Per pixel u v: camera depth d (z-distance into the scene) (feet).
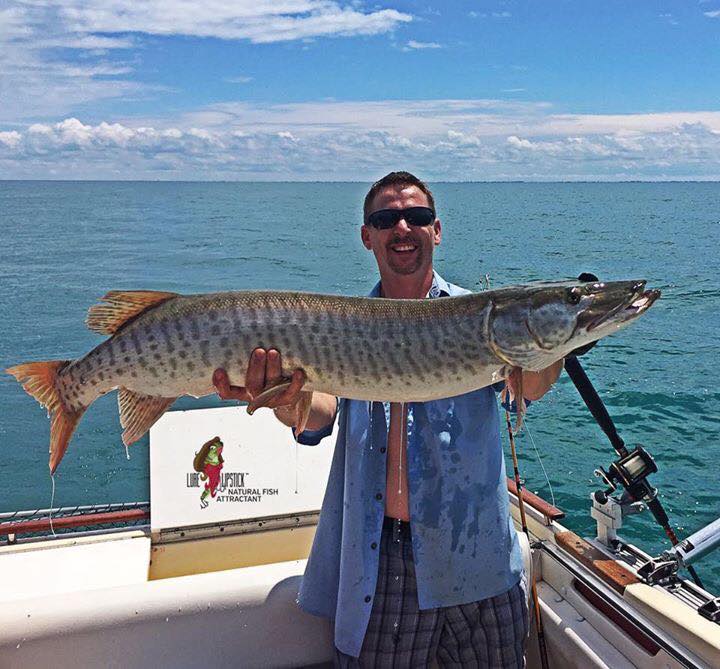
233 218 255.70
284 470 14.97
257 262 113.39
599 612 11.72
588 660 11.15
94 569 13.05
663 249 137.59
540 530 13.74
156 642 10.39
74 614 10.15
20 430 37.32
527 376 10.94
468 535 9.98
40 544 14.03
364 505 10.10
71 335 59.47
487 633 10.14
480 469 10.15
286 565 11.35
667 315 66.69
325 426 11.27
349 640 10.02
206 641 10.56
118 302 10.17
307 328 10.12
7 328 62.13
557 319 10.35
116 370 10.09
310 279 95.55
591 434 36.01
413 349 10.28
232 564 14.60
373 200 11.34
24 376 10.29
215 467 14.78
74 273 99.40
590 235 179.01
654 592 10.98
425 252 11.29
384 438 10.26
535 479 30.76
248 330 10.00
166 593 10.53
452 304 10.55
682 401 41.09
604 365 48.96
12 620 10.00
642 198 593.83
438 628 10.09
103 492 30.07
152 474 14.61
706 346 53.88
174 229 195.31
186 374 10.08
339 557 10.52
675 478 30.53
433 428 10.11
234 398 10.18
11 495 29.81
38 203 388.37
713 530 11.34
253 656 10.73
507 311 10.41
